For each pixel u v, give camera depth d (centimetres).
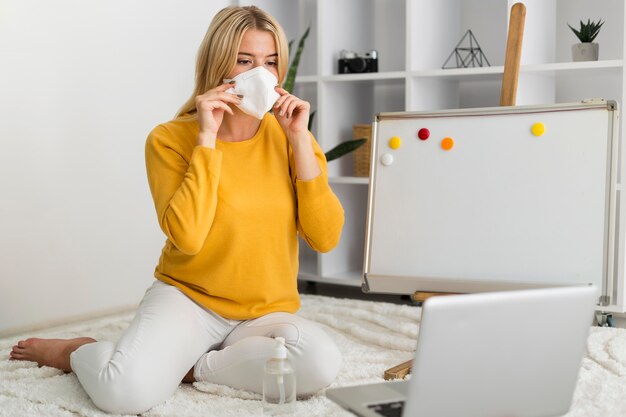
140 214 298
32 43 257
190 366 182
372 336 233
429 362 107
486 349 110
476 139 206
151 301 184
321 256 323
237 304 187
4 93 250
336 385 188
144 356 168
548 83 304
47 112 263
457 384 110
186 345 178
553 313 112
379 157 216
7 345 231
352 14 334
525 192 199
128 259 294
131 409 167
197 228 174
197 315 185
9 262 254
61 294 270
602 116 194
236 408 170
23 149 256
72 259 273
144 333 173
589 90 304
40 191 262
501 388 113
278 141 192
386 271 211
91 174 279
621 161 259
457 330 107
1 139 250
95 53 277
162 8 300
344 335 243
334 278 319
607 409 168
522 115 202
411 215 210
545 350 114
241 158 187
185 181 176
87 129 276
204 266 185
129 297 295
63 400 175
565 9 309
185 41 310
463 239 204
